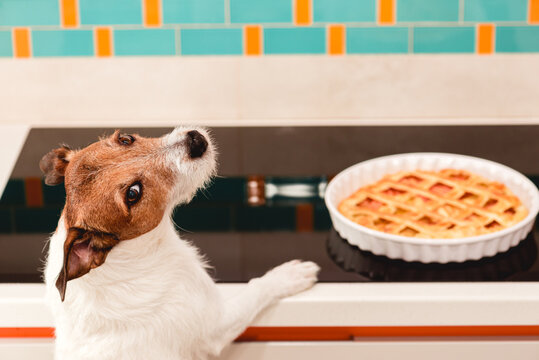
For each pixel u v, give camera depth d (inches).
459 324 48.1
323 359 49.6
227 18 66.6
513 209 53.0
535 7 65.4
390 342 49.0
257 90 69.3
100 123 70.4
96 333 44.0
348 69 68.3
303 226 55.5
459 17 66.1
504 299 47.3
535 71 67.8
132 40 67.4
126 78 68.9
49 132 68.6
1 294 48.3
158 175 43.6
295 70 68.4
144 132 68.3
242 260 51.9
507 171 56.4
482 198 54.1
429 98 69.3
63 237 44.1
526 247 52.0
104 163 43.1
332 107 69.9
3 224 56.1
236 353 49.7
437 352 49.1
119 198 41.4
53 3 65.9
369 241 51.0
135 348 44.0
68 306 43.8
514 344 48.6
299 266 49.8
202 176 45.8
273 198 58.9
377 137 66.7
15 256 52.3
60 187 60.9
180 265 45.5
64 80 68.9
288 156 64.2
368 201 55.2
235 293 48.8
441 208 53.4
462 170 57.9
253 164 63.2
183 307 44.8
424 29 66.6
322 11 66.2
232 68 68.5
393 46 67.4
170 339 44.7
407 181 57.3
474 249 49.7
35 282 49.6
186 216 56.9
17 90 69.2
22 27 66.7
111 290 43.5
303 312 48.2
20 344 49.0
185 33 67.1
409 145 65.0
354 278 49.5
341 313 48.1
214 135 67.7
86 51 67.8
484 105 69.4
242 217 56.7
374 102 69.6
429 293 47.8
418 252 49.8
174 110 70.2
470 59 67.6
